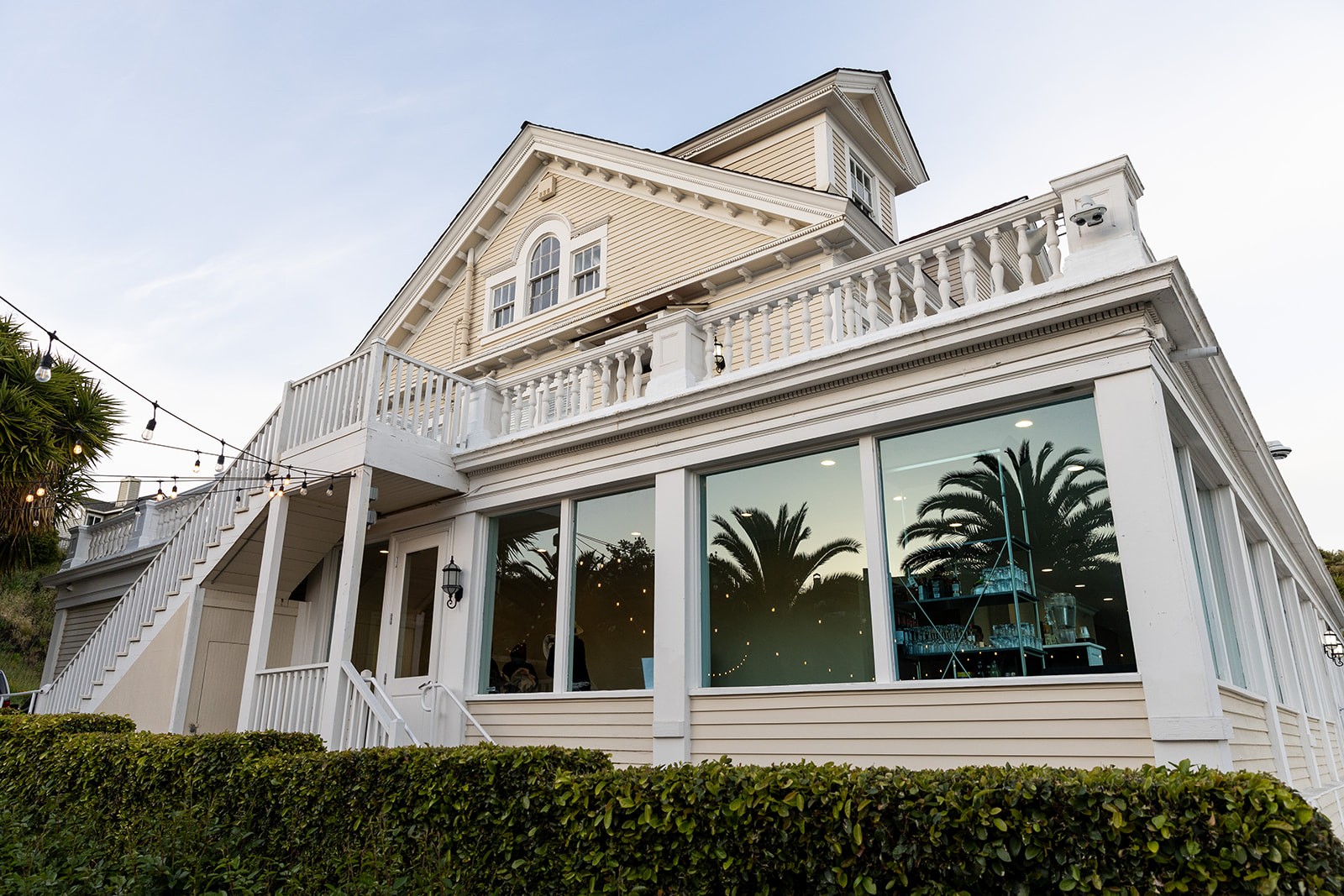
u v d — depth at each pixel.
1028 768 3.13
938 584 5.89
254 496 9.27
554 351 13.01
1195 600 4.82
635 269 12.36
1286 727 8.02
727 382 7.02
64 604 16.45
